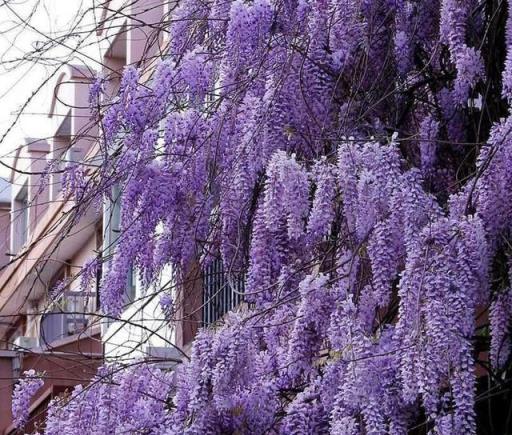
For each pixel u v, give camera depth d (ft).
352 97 16.83
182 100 17.75
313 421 15.44
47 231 18.66
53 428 17.76
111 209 18.01
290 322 15.85
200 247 17.78
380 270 14.64
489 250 14.74
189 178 17.31
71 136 18.76
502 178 14.82
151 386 17.58
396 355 14.12
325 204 15.06
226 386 15.01
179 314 20.62
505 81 15.14
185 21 18.30
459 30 16.49
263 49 16.70
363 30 17.34
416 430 15.42
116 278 17.54
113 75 18.69
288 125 16.51
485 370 18.12
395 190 14.69
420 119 18.15
